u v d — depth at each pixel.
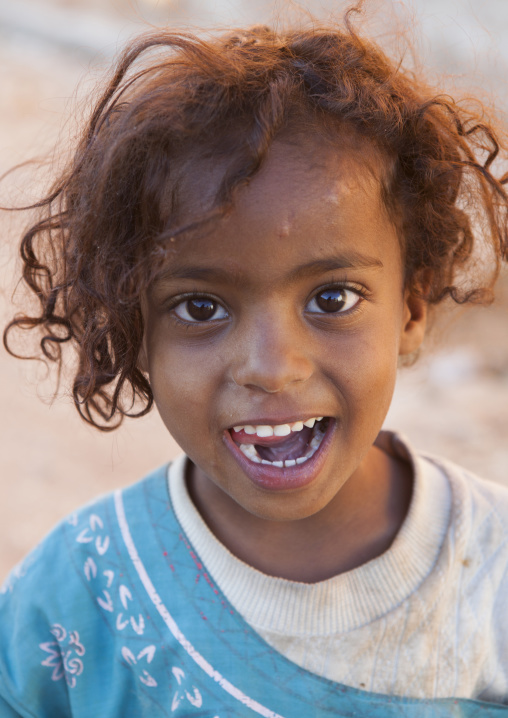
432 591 1.47
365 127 1.31
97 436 4.38
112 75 1.52
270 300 1.21
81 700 1.58
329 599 1.46
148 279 1.25
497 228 1.69
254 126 1.20
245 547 1.52
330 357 1.25
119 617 1.56
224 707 1.46
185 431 1.31
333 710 1.44
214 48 1.34
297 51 1.36
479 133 1.68
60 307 1.60
